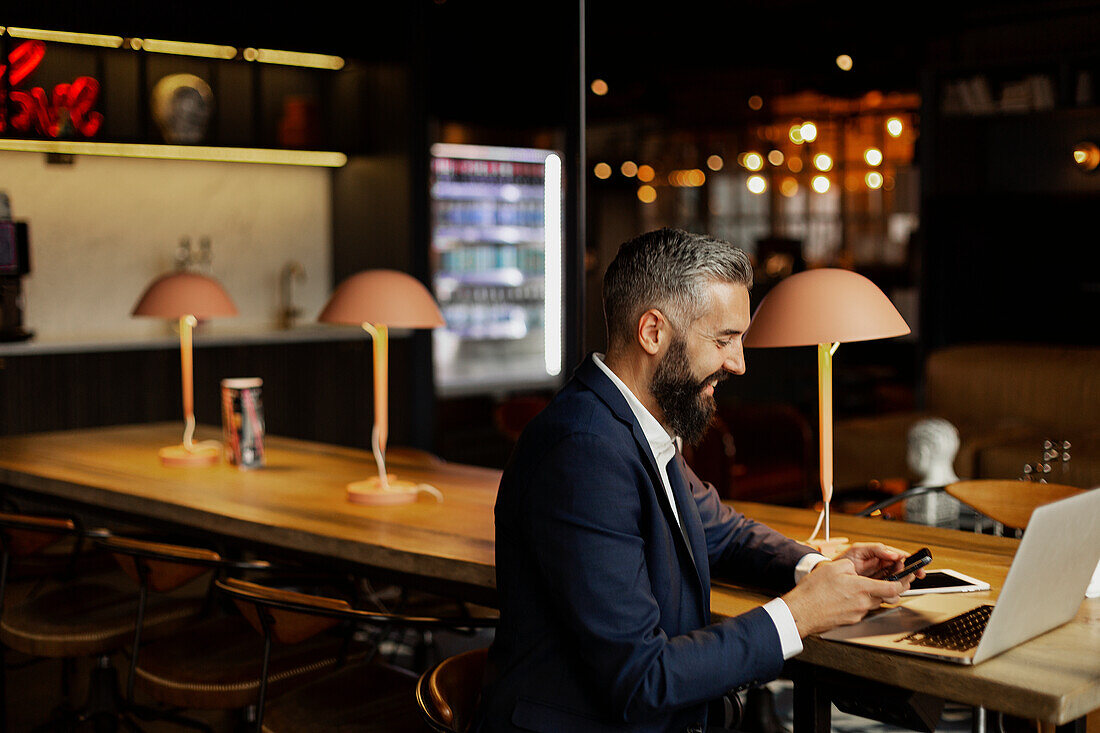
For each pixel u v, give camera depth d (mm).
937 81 6809
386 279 2992
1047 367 6059
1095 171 6469
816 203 11508
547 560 1814
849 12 8570
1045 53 6754
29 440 4133
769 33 9242
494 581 2373
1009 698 1631
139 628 2842
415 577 2541
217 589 2537
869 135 10758
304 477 3408
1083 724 1921
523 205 8289
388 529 2736
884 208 11062
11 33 5762
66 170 6184
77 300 6273
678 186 11922
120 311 6426
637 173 11680
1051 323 6746
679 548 1938
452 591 2482
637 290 1938
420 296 3004
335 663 2836
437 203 7863
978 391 6289
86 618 3129
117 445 4020
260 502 3061
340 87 7086
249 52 6594
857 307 2184
